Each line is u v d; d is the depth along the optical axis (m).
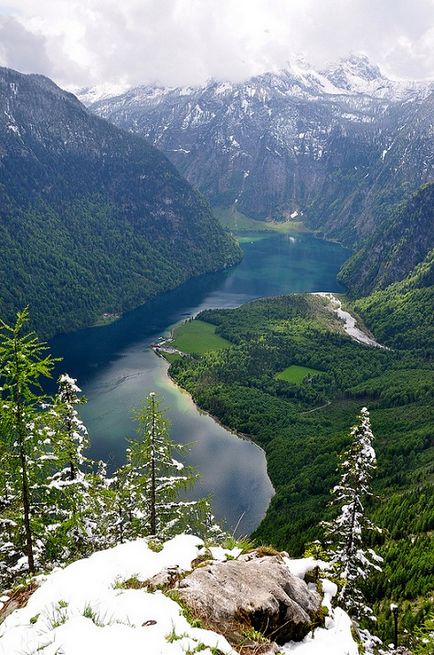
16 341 23.98
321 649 13.55
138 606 12.14
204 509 39.41
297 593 15.49
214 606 12.98
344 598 35.94
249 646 11.98
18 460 25.41
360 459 39.09
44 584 14.16
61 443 27.44
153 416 38.31
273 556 17.73
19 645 10.55
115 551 15.95
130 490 39.44
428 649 28.22
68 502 29.06
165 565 15.37
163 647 10.36
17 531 27.73
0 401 24.09
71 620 11.33
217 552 16.92
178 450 39.53
